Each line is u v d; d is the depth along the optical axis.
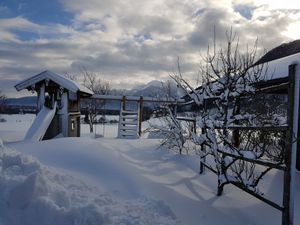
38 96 9.96
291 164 3.30
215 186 4.97
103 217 3.03
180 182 5.00
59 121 10.02
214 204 4.23
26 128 18.52
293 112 3.29
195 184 4.98
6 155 3.71
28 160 3.79
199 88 5.96
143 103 14.59
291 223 3.32
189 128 7.11
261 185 5.20
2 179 3.19
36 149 5.48
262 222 3.81
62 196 3.22
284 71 5.63
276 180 5.46
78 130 12.32
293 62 3.30
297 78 3.29
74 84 9.58
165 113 8.49
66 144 6.01
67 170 4.54
